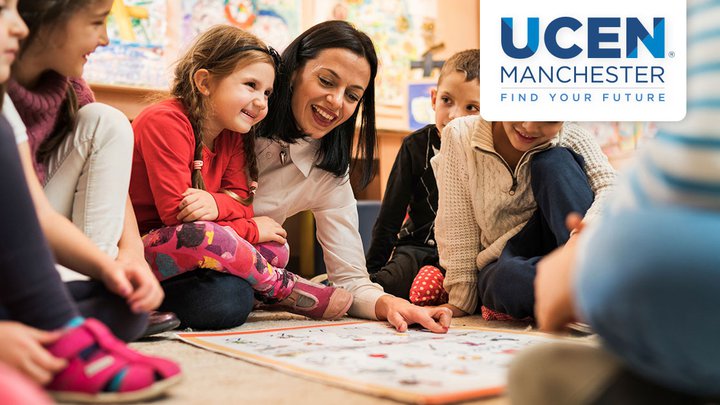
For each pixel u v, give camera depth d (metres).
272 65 1.34
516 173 1.41
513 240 1.40
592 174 1.38
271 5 2.94
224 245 1.19
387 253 1.86
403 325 1.15
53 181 1.05
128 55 2.55
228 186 1.39
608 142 3.28
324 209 1.51
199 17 2.73
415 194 1.87
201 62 1.30
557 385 0.51
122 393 0.63
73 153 1.05
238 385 0.72
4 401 0.42
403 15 3.30
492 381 0.70
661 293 0.39
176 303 1.18
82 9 0.90
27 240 0.61
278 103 1.42
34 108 0.94
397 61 3.26
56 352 0.62
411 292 1.60
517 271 1.28
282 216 1.53
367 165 1.54
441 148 1.53
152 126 1.24
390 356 0.86
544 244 1.40
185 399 0.66
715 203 0.40
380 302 1.33
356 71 1.40
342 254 1.48
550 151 1.36
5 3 0.70
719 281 0.38
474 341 1.01
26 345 0.60
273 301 1.33
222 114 1.30
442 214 1.50
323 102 1.39
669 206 0.41
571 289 0.50
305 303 1.33
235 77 1.29
